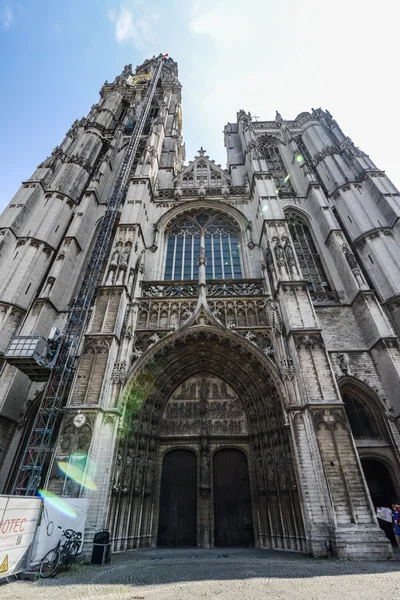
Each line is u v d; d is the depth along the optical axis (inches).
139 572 435.5
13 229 1054.4
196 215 1336.1
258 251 1138.0
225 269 1130.0
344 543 519.2
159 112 1941.4
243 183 1507.1
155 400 803.4
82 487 582.2
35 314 912.9
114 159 1662.2
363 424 800.3
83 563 496.4
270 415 737.6
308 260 1162.0
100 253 1138.7
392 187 1143.0
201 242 1214.3
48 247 1091.3
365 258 1038.4
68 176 1342.3
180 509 723.4
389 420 764.0
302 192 1397.6
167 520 711.7
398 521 607.8
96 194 1362.0
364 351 873.5
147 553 592.4
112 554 577.3
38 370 812.0
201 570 441.4
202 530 685.9
